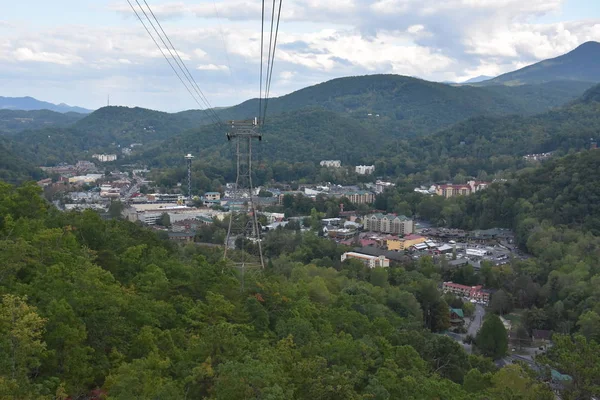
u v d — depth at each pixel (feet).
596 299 488.44
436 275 622.54
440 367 298.35
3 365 129.80
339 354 220.64
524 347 456.86
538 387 179.83
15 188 290.97
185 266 276.21
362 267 604.08
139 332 181.68
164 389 140.15
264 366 159.63
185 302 228.43
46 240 217.97
